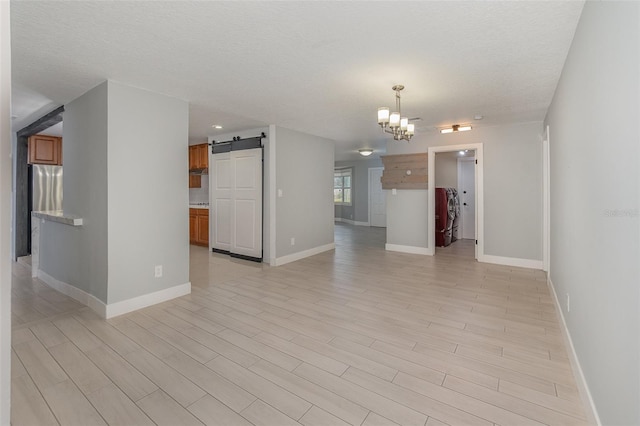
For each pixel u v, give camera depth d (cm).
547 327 277
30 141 531
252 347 244
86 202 324
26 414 173
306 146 566
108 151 296
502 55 249
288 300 346
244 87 319
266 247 516
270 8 186
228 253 579
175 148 349
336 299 349
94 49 235
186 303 336
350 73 285
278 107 393
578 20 199
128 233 311
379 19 199
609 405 141
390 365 220
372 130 539
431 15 194
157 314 307
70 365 219
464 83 310
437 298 350
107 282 298
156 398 186
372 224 1080
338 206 1226
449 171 769
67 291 354
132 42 225
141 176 320
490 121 468
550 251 374
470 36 220
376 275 445
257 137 518
